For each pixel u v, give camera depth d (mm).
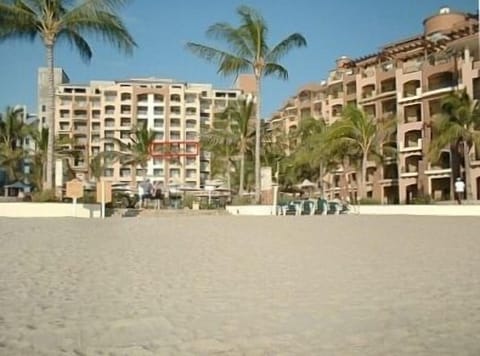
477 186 53719
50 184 26281
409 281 8422
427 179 61969
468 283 8242
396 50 74188
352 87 80625
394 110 71000
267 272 9320
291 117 100000
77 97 128000
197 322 5953
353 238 15102
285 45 32969
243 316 6219
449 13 75250
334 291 7656
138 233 15969
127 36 26109
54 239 14008
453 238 15078
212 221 21219
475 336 5336
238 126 47125
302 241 14281
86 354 4848
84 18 25328
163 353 4859
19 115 63781
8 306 6734
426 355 4738
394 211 32875
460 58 59594
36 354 4852
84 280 8508
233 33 32812
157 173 120875
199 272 9312
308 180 68000
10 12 24828
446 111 47531
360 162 52406
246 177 61031
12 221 19547
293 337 5340
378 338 5285
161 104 130375
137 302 6977
